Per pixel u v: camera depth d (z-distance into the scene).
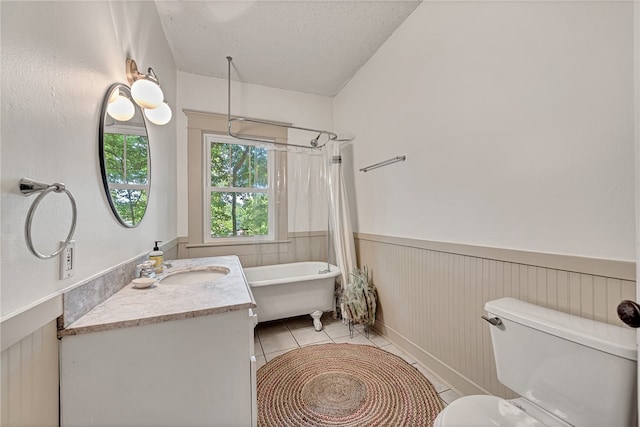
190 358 0.89
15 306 0.60
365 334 2.37
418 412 1.44
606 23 0.96
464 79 1.52
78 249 0.86
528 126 1.20
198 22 1.95
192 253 2.62
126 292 1.10
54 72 0.75
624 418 0.75
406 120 1.99
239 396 0.94
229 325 0.94
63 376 0.77
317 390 1.62
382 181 2.29
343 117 3.00
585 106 1.01
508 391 1.31
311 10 1.85
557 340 0.89
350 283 2.44
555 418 0.89
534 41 1.17
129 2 1.34
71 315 0.80
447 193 1.64
